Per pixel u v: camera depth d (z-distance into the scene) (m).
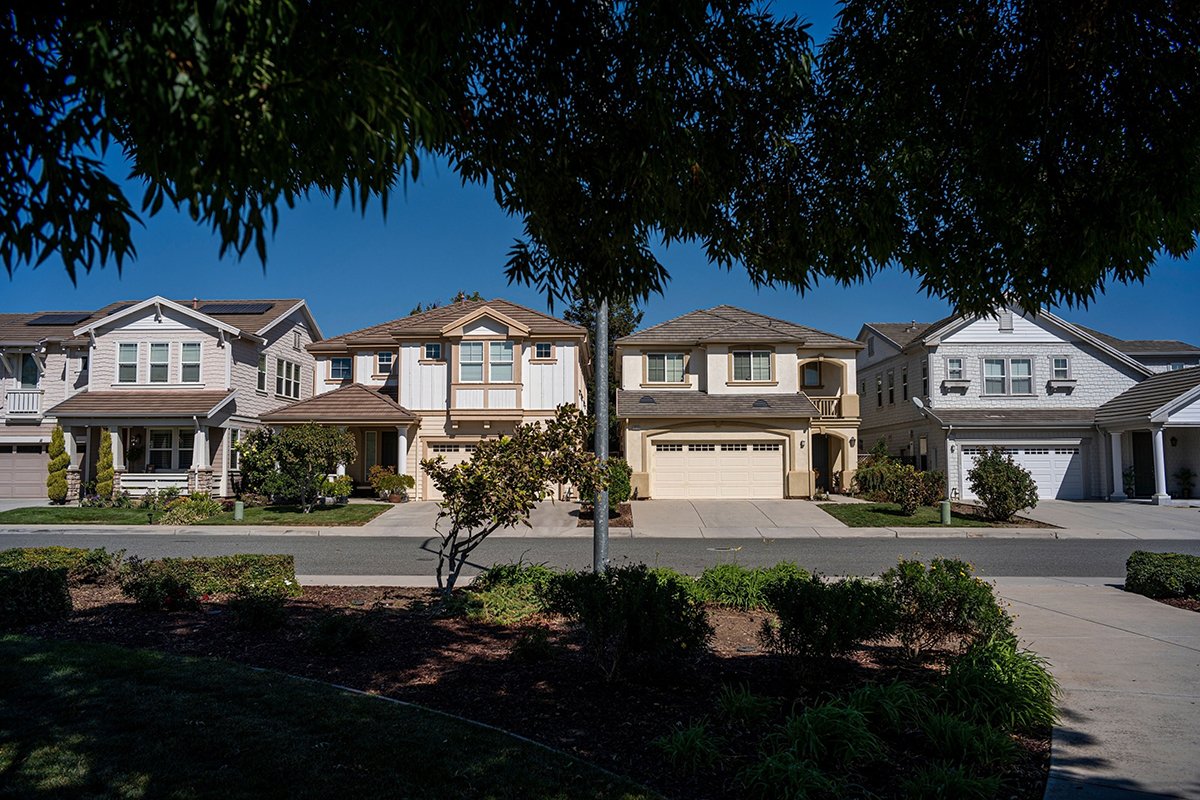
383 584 10.33
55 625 7.23
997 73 3.69
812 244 4.33
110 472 24.17
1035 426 25.86
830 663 5.41
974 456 26.12
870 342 34.72
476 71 3.27
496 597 8.06
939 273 4.35
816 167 4.24
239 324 28.20
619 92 3.43
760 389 27.12
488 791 3.62
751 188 4.15
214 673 5.51
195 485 24.19
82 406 24.81
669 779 3.84
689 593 8.26
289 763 3.95
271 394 29.19
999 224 4.01
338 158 1.86
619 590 5.44
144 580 8.01
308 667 5.87
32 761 3.98
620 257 3.98
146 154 1.91
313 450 20.83
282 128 1.73
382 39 2.05
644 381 27.53
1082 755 4.17
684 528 18.81
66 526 18.72
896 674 5.55
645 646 5.22
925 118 3.98
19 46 1.95
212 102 1.66
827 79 4.21
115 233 1.96
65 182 1.94
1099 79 3.40
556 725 4.60
